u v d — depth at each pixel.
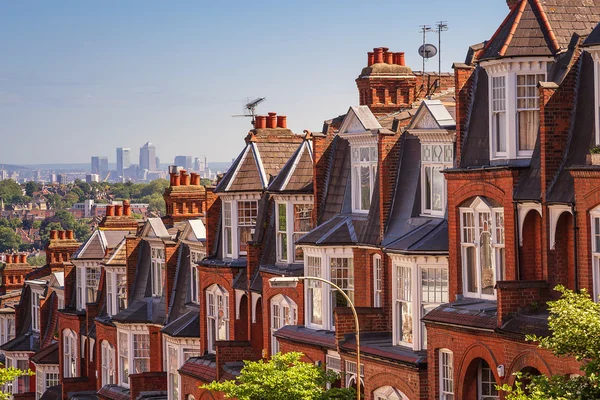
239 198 76.69
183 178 101.94
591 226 45.88
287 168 71.50
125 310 89.56
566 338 39.41
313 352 63.62
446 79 73.88
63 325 104.75
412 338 56.94
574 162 47.84
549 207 48.06
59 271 119.38
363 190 64.06
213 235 79.50
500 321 47.78
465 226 53.50
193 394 77.25
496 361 48.53
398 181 60.78
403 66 72.56
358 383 52.16
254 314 73.56
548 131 48.16
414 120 59.53
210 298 79.56
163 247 88.44
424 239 56.25
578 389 40.28
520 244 49.94
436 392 52.72
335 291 64.06
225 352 73.19
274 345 70.50
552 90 48.16
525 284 47.97
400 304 58.16
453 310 51.66
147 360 88.50
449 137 57.28
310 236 65.25
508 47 50.97
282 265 71.00
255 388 57.81
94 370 99.00
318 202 67.75
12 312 128.38
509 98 51.06
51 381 110.69
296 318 68.06
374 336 60.22
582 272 46.16
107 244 102.75
